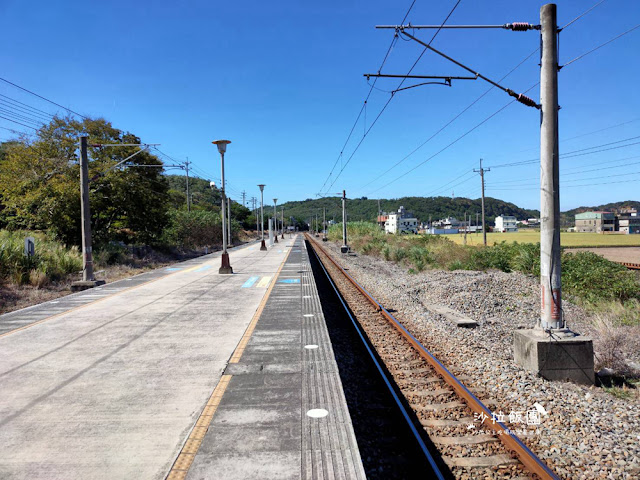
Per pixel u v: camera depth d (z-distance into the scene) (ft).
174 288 50.24
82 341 26.86
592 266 58.29
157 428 14.99
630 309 43.42
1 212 90.79
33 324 31.76
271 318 33.40
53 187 79.82
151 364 22.17
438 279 61.98
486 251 83.51
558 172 24.08
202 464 12.46
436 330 35.22
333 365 21.62
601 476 14.02
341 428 14.70
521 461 14.96
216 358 23.07
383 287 61.16
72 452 13.41
